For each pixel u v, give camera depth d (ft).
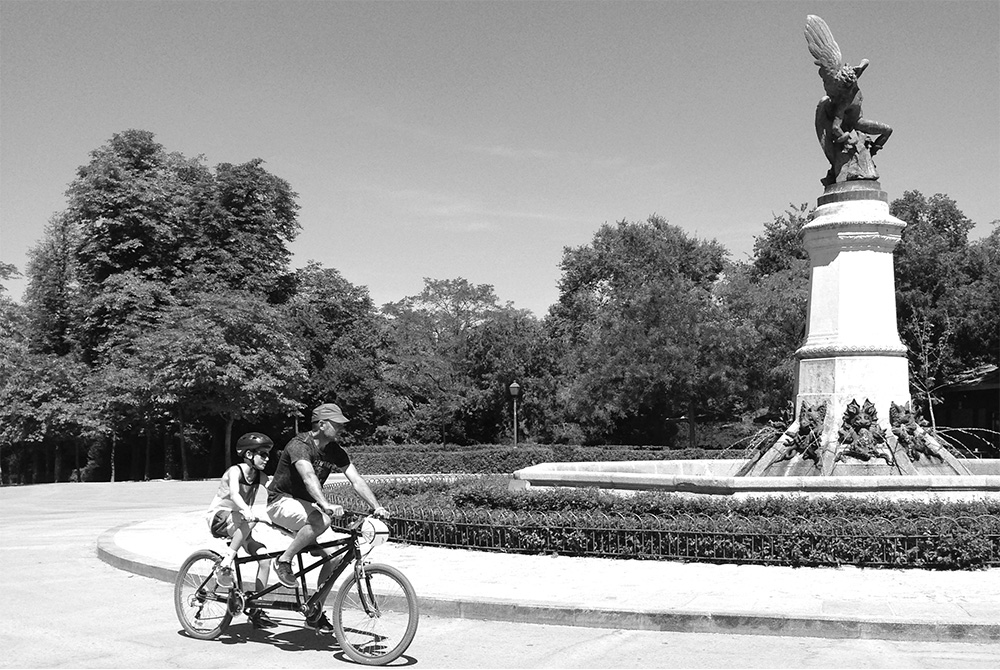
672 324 122.11
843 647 23.71
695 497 40.37
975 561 32.12
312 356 163.12
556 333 197.98
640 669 21.76
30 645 24.39
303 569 24.14
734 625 25.29
